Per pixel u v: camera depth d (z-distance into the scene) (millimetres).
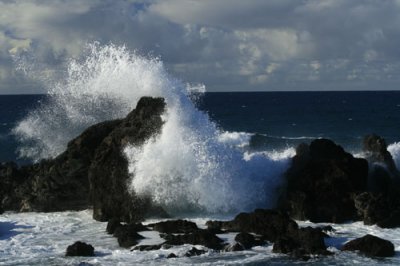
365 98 175250
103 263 14734
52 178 22500
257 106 125250
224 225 18062
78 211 22750
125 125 22172
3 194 23672
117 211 20594
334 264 14719
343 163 21047
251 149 45062
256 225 17422
